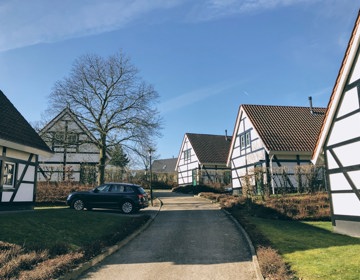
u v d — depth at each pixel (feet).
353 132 37.78
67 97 83.76
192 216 55.57
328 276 21.95
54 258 26.25
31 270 22.85
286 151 75.72
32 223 35.63
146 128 85.30
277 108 93.61
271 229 40.83
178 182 153.48
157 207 69.67
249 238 36.45
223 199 72.69
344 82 39.09
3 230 30.94
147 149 84.38
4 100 59.11
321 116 91.25
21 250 26.37
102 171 84.94
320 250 29.35
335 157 40.93
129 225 42.73
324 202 51.47
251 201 58.59
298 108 94.73
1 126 48.73
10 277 21.02
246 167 89.61
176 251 31.53
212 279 23.18
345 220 38.34
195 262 27.63
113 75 84.84
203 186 104.53
